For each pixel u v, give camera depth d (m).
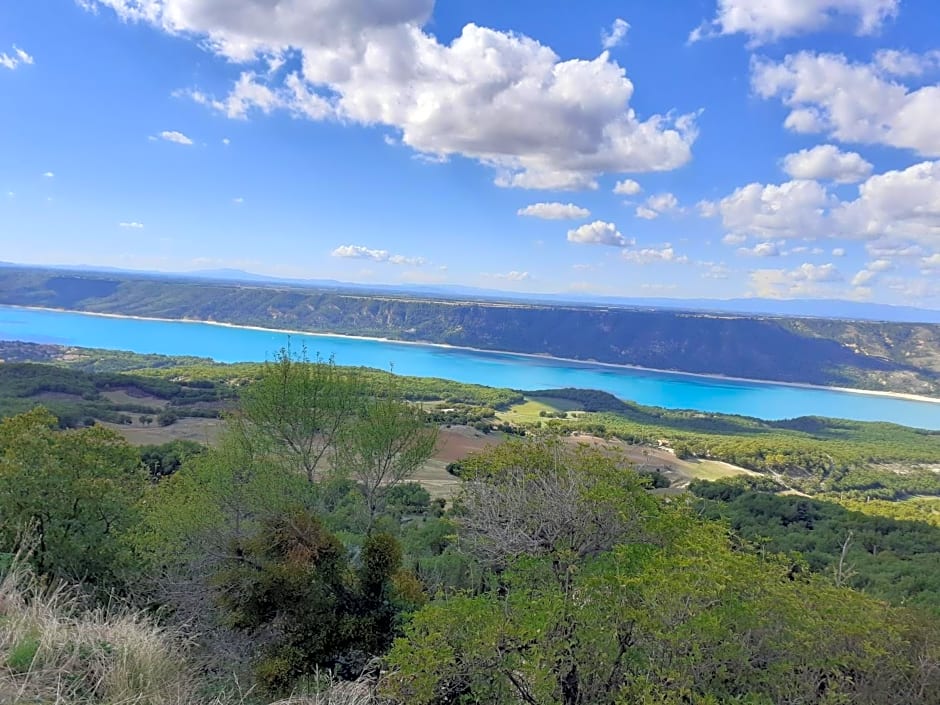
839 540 35.91
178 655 5.84
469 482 11.70
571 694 6.74
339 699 6.14
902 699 7.14
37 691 4.22
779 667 6.44
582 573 7.89
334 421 20.70
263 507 14.71
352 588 9.63
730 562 6.78
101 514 11.30
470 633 6.40
